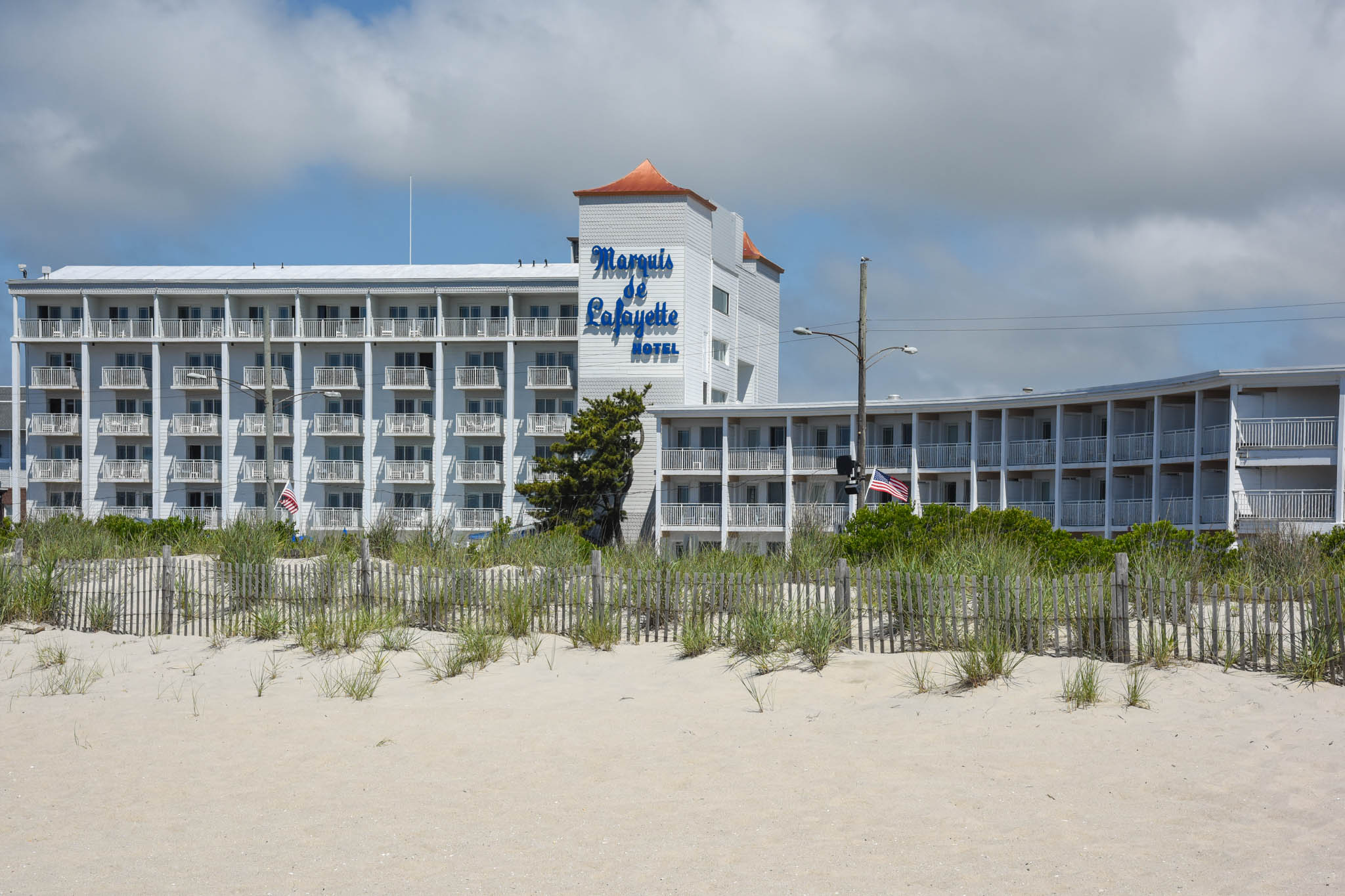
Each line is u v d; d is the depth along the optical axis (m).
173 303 70.31
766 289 79.62
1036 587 13.55
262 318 69.62
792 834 7.88
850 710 11.66
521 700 13.42
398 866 7.66
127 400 71.00
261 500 68.88
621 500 60.50
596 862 7.54
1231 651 12.13
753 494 59.47
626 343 64.56
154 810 9.41
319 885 7.31
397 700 13.77
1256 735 9.54
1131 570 14.62
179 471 69.19
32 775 10.79
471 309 69.06
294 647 17.67
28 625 20.61
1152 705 10.78
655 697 13.04
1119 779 8.62
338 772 10.52
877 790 8.83
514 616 17.39
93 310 70.44
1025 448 50.62
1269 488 40.50
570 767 10.23
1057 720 10.48
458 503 67.88
